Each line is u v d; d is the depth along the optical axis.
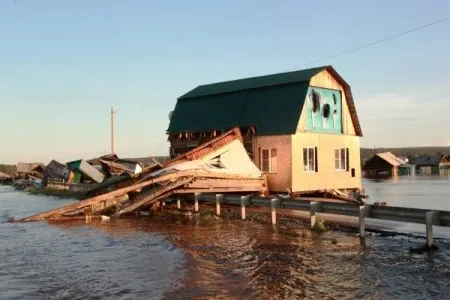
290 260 16.36
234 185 31.38
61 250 19.86
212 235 21.91
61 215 30.34
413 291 12.59
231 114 37.09
